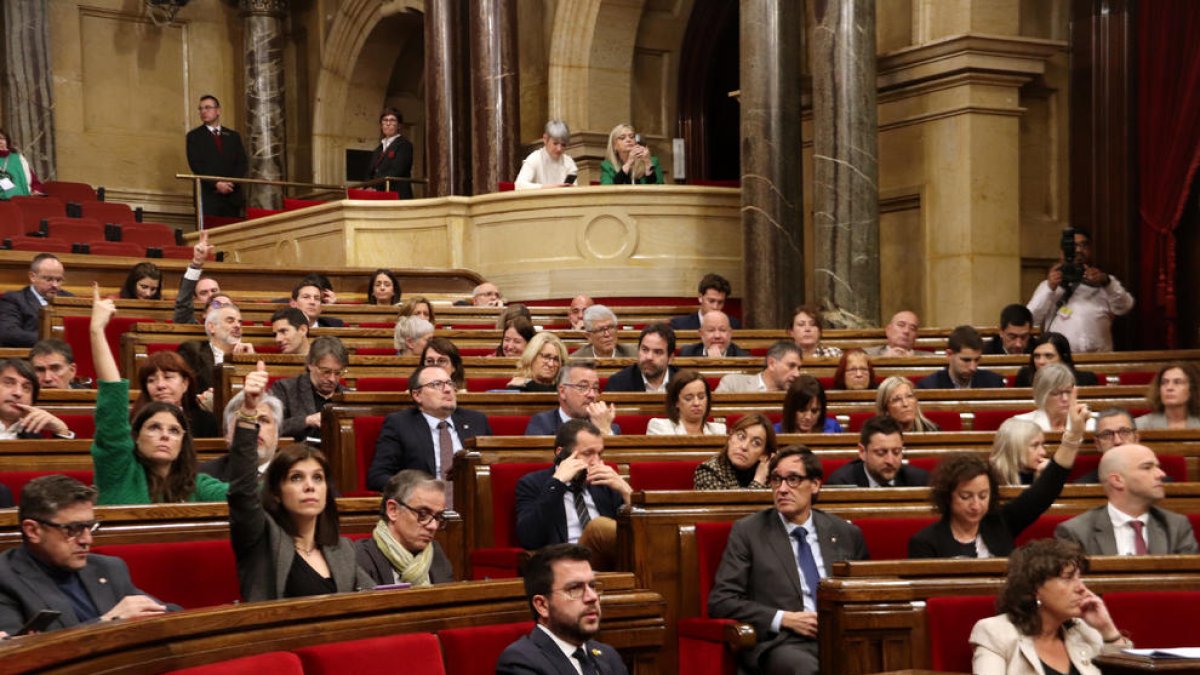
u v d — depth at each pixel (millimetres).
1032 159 12664
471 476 6102
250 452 4242
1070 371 7227
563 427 5844
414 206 13617
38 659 2902
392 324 10609
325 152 19219
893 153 12734
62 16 18391
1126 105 12258
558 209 13031
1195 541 5469
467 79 16000
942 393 8086
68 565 3932
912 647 4527
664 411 7547
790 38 12148
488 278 13289
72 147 18375
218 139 17000
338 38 19094
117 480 4922
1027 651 4156
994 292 12172
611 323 8984
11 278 11844
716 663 5129
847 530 5344
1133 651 3920
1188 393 7387
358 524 5238
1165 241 11938
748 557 5246
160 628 3277
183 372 6273
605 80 15695
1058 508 5883
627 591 4434
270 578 4238
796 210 12156
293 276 12922
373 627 3783
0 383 5742
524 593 4172
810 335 9297
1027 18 12523
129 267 12336
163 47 19156
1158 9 11977
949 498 5301
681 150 13406
